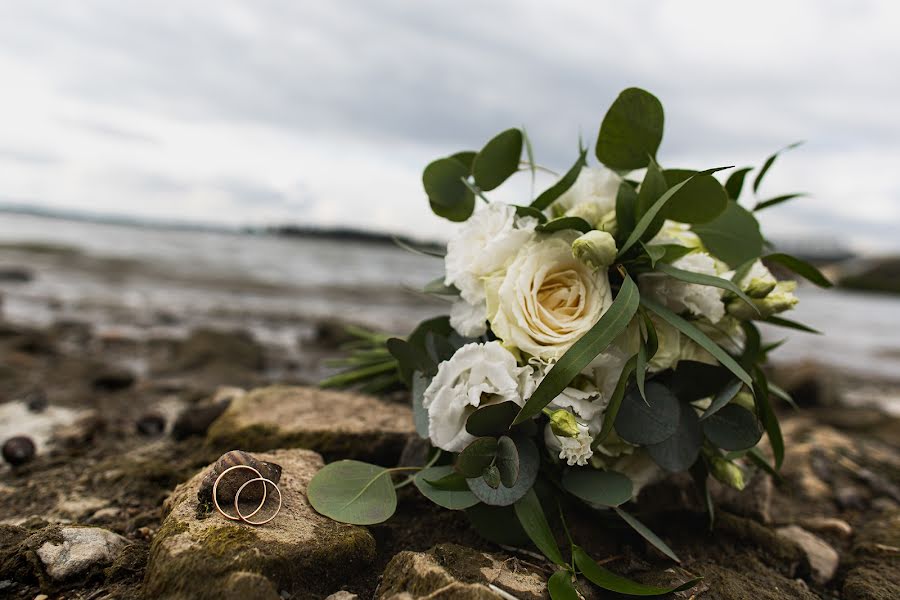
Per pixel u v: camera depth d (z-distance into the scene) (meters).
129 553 0.31
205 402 0.55
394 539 0.34
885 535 0.41
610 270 0.32
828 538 0.42
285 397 0.48
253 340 1.23
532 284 0.30
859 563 0.38
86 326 1.30
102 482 0.42
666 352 0.32
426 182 0.37
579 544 0.34
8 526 0.33
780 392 0.39
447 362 0.30
